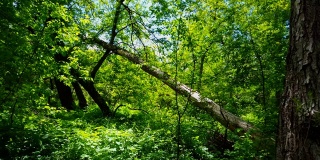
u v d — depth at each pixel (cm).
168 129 809
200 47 705
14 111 668
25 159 554
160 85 1180
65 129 764
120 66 1279
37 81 690
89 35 1220
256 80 743
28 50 652
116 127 1010
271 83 700
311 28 348
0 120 683
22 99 654
